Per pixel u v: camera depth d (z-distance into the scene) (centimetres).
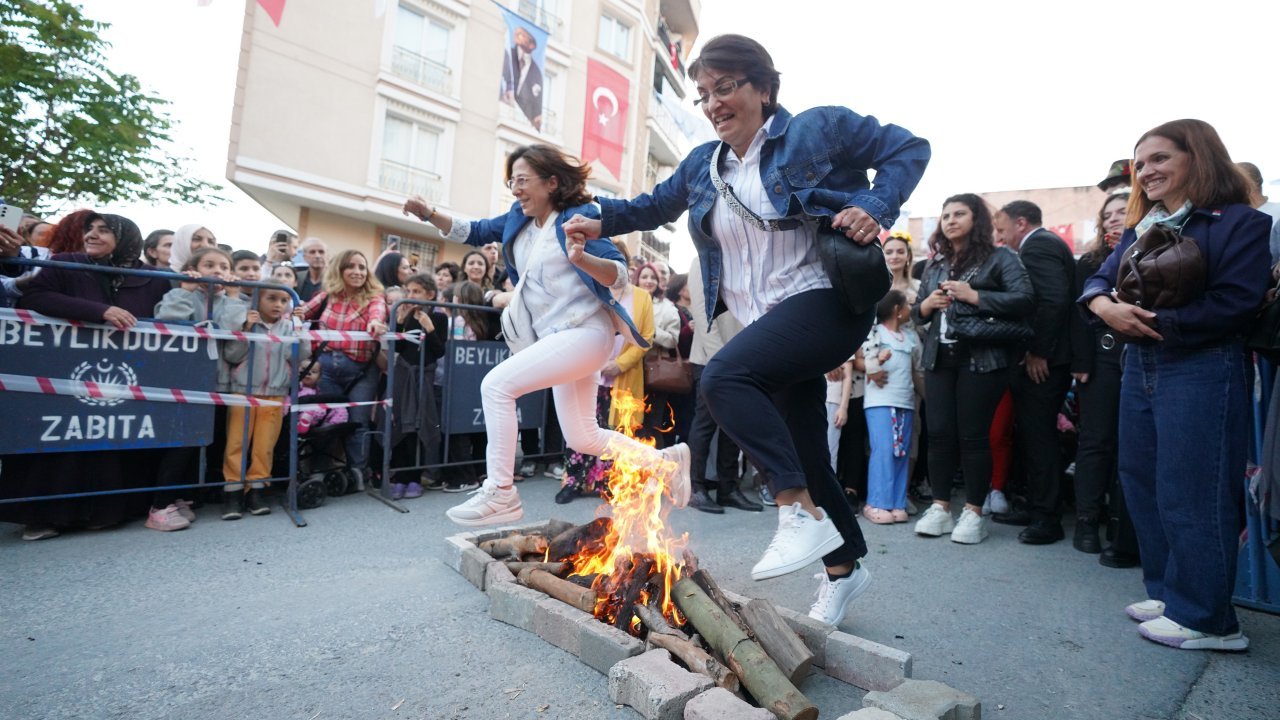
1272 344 222
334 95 1451
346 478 434
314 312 470
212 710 170
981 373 373
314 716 168
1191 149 231
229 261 391
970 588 296
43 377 318
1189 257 221
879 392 443
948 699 159
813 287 200
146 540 326
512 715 169
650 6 2097
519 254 293
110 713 168
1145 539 264
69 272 331
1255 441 282
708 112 202
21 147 1177
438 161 1628
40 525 323
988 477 380
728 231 214
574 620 205
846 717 153
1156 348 241
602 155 1380
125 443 338
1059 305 369
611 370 465
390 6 1517
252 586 264
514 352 294
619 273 253
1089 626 252
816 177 192
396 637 217
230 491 375
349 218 1557
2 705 171
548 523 313
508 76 952
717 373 192
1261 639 243
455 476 475
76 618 229
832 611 232
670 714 160
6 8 1122
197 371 362
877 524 432
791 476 187
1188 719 182
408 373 446
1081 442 371
